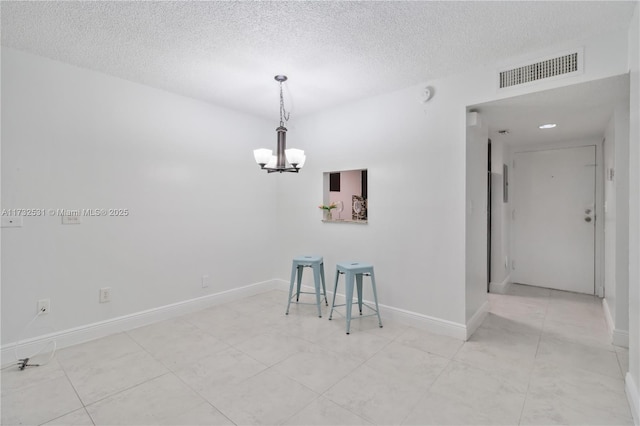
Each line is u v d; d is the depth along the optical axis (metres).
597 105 2.62
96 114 2.69
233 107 3.63
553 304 3.58
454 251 2.72
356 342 2.60
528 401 1.82
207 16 1.90
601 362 2.26
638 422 1.58
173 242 3.20
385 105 3.16
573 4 1.77
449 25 1.99
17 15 1.89
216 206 3.57
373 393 1.91
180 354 2.40
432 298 2.85
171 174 3.18
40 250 2.42
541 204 4.30
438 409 1.76
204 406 1.79
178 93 3.20
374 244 3.25
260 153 2.60
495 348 2.49
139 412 1.74
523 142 4.17
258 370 2.17
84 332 2.62
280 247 4.22
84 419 1.68
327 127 3.66
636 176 1.73
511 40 2.16
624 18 1.89
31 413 1.73
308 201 3.88
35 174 2.39
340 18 1.92
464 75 2.66
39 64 2.41
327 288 3.70
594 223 3.93
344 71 2.66
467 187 2.70
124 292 2.86
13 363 2.27
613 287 2.68
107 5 1.80
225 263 3.67
